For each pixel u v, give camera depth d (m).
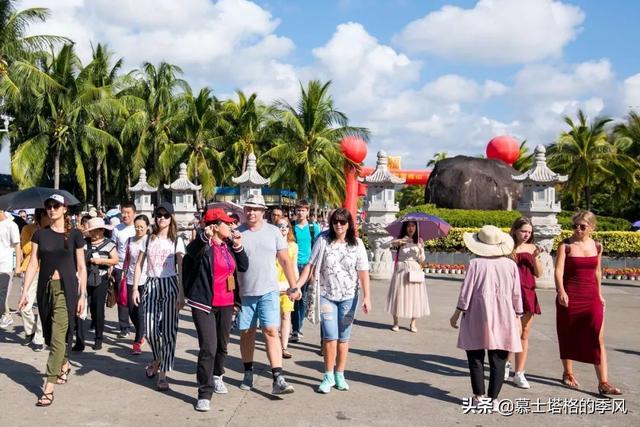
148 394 5.89
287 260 6.14
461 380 6.68
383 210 16.91
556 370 7.20
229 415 5.29
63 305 5.79
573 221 6.41
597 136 38.94
